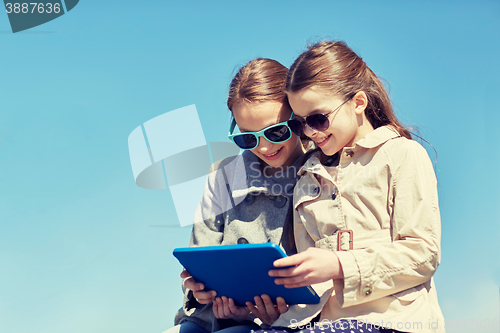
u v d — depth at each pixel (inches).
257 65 82.2
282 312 65.6
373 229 62.7
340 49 73.5
